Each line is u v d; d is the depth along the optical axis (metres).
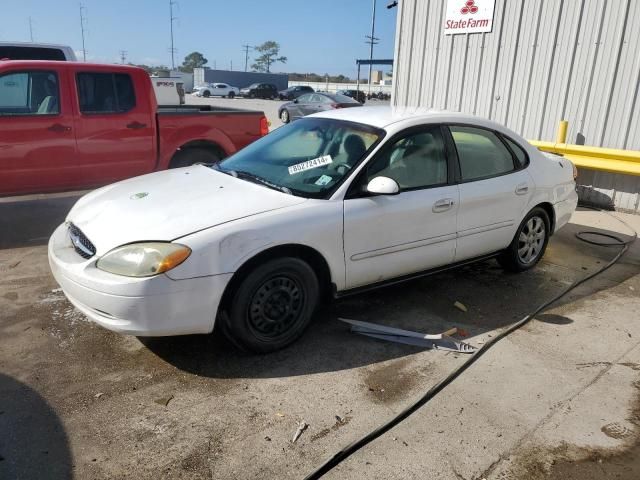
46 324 3.80
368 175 3.73
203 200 3.50
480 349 3.64
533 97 8.37
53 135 5.87
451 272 5.12
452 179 4.22
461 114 4.52
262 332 3.42
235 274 3.21
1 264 4.95
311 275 3.52
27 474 2.43
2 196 5.84
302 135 4.32
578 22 7.68
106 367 3.30
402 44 10.02
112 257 3.08
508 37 8.47
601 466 2.62
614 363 3.56
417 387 3.20
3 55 9.20
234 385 3.16
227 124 7.00
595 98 7.71
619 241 6.30
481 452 2.68
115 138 6.25
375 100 50.44
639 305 4.51
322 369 3.36
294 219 3.35
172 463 2.53
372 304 4.34
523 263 5.08
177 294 3.02
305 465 2.54
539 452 2.69
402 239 3.90
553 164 5.21
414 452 2.66
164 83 15.95
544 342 3.82
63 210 6.89
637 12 7.12
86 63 6.04
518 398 3.13
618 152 7.41
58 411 2.87
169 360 3.39
